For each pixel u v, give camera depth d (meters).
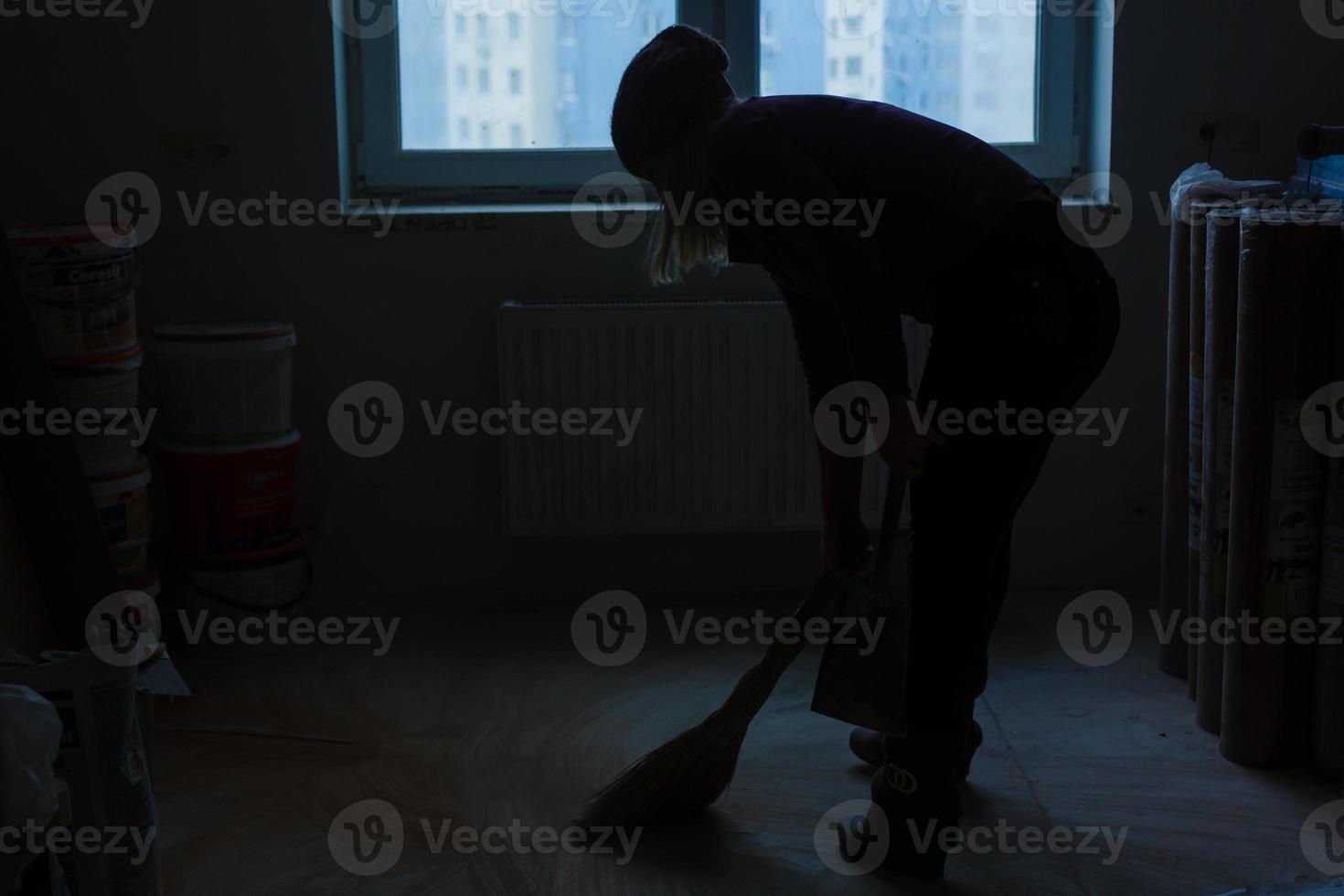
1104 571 2.97
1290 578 1.99
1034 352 1.54
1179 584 2.43
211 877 1.76
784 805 1.96
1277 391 1.94
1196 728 2.22
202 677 2.52
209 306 2.80
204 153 2.74
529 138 2.90
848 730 2.23
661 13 2.85
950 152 1.56
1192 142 2.80
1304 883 1.60
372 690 2.44
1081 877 1.73
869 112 1.60
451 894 1.71
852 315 1.49
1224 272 2.07
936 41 2.86
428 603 2.92
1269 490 1.97
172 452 2.58
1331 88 2.79
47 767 1.20
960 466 1.58
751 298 2.84
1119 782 2.02
